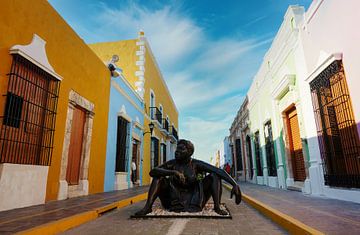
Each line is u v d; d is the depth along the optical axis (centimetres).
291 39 865
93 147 841
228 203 657
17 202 473
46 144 582
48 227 313
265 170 1320
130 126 1238
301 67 794
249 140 1830
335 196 608
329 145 638
